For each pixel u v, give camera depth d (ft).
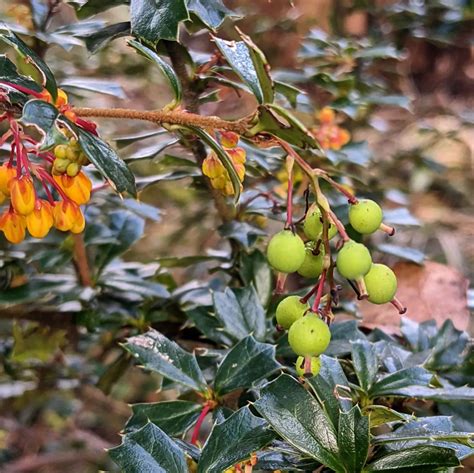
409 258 0.99
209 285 1.04
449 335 0.86
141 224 1.00
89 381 1.29
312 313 0.65
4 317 1.00
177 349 0.76
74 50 1.45
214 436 0.67
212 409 0.75
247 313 0.83
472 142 1.93
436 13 1.37
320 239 0.69
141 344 0.76
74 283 0.95
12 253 1.00
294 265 0.66
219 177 0.76
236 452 0.66
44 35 0.92
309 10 1.61
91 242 0.96
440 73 2.15
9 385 1.36
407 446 0.67
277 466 0.68
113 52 1.39
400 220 1.05
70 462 1.49
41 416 1.60
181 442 0.69
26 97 0.69
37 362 1.26
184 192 1.60
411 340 0.87
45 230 0.70
